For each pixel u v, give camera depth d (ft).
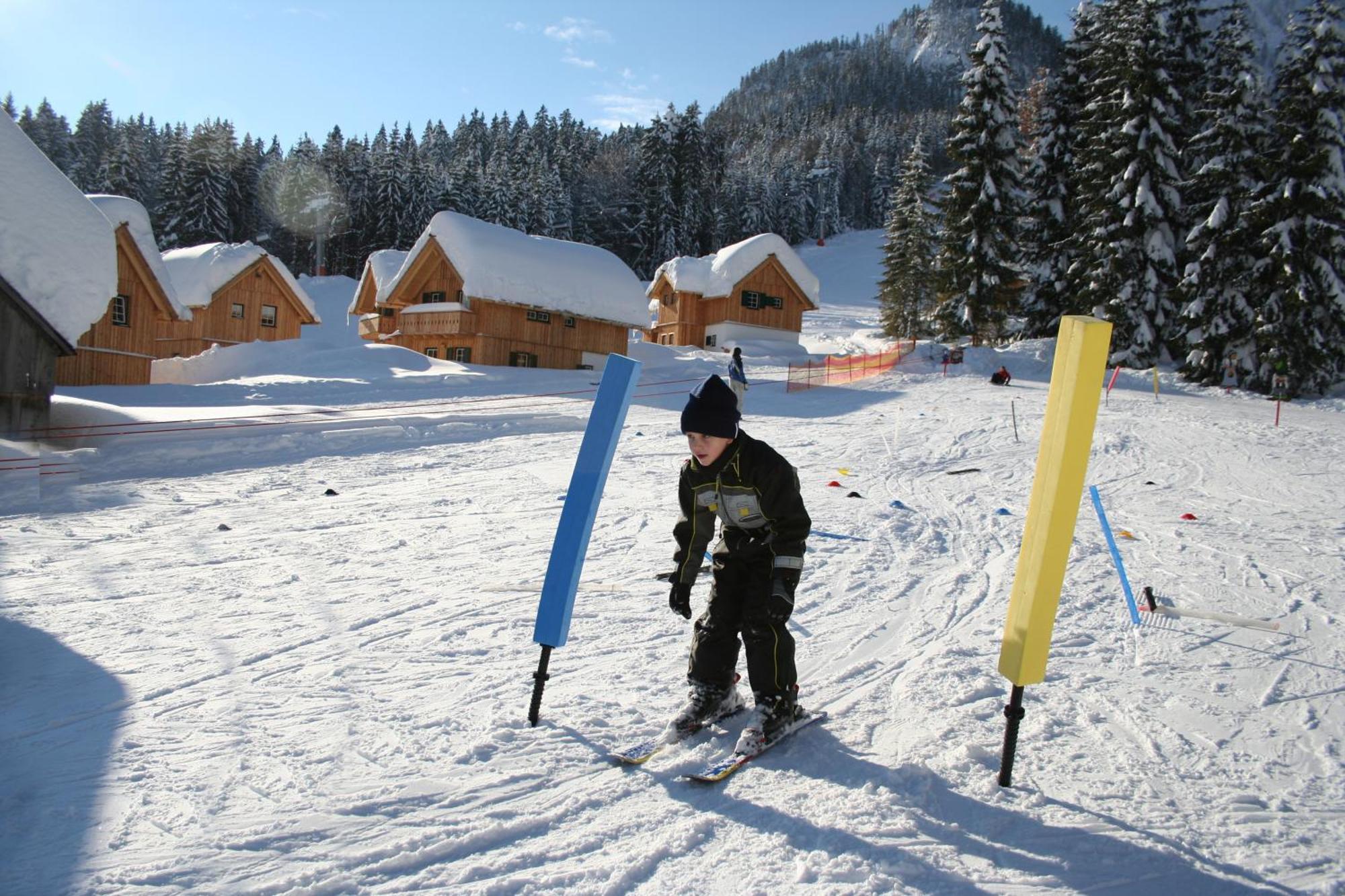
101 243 38.04
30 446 34.88
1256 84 95.55
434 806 9.66
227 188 248.93
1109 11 118.11
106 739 11.13
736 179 340.59
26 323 35.96
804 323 193.26
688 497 11.69
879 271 284.82
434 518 27.91
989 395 78.13
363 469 37.50
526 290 95.86
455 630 16.39
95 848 8.53
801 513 10.96
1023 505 33.47
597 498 11.85
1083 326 9.64
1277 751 12.11
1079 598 20.79
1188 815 10.18
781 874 8.50
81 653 14.44
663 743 11.50
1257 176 94.84
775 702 11.52
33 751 10.68
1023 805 10.27
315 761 10.68
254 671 13.85
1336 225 89.51
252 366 75.97
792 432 54.85
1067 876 8.74
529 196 269.23
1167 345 106.32
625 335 109.29
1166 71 103.71
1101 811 10.18
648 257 275.59
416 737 11.49
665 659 15.15
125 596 18.10
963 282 115.34
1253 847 9.46
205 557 21.95
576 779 10.49
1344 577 23.02
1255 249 93.09
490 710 12.49
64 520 25.95
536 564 21.98
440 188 265.34
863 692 14.03
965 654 16.12
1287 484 40.22
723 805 9.95
